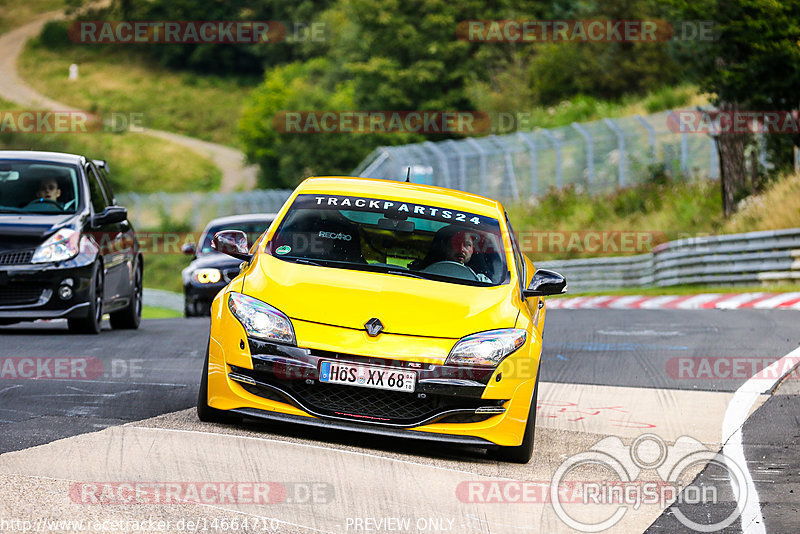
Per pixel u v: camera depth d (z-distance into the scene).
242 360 22.50
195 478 18.47
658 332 50.75
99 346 38.28
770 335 47.75
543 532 17.17
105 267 44.03
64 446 20.36
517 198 137.25
